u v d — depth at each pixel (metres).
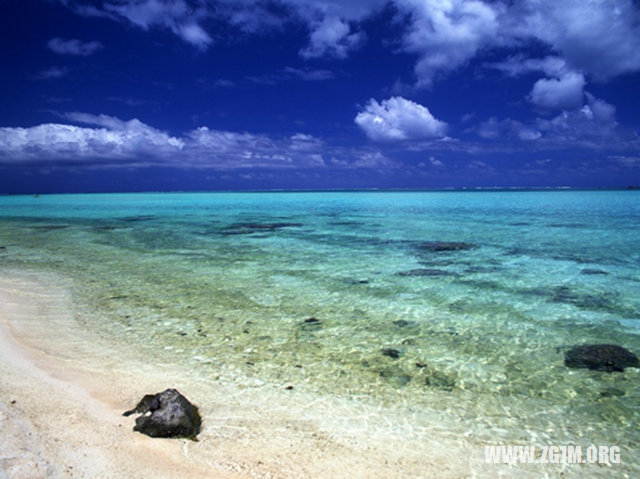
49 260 14.34
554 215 32.03
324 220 30.30
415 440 4.41
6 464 3.19
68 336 7.05
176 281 11.38
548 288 10.73
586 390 5.57
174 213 39.19
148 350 6.61
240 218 32.91
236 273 12.43
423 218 30.86
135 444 3.89
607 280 11.54
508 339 7.34
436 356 6.62
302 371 6.03
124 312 8.56
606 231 21.83
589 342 7.21
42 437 3.73
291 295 10.05
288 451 4.11
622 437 4.55
